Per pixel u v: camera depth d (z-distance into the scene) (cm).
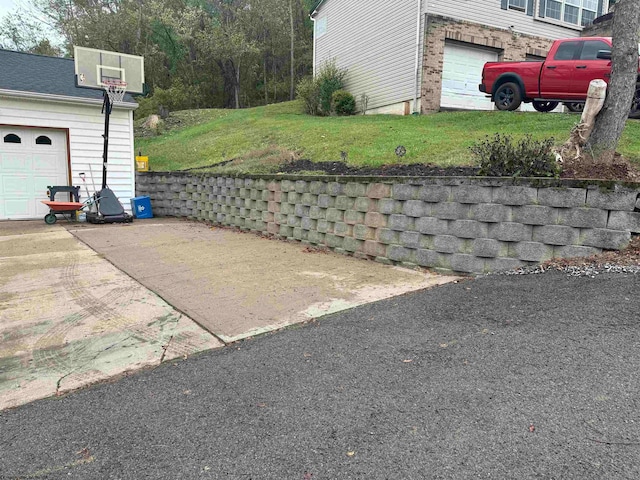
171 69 3212
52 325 398
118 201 1034
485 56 1475
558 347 301
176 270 577
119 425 245
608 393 245
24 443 232
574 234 461
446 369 286
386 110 1520
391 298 445
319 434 227
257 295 468
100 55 1003
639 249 434
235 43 3028
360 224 636
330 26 1848
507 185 486
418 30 1350
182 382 291
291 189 761
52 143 1079
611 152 582
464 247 516
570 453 201
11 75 1102
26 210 1061
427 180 543
